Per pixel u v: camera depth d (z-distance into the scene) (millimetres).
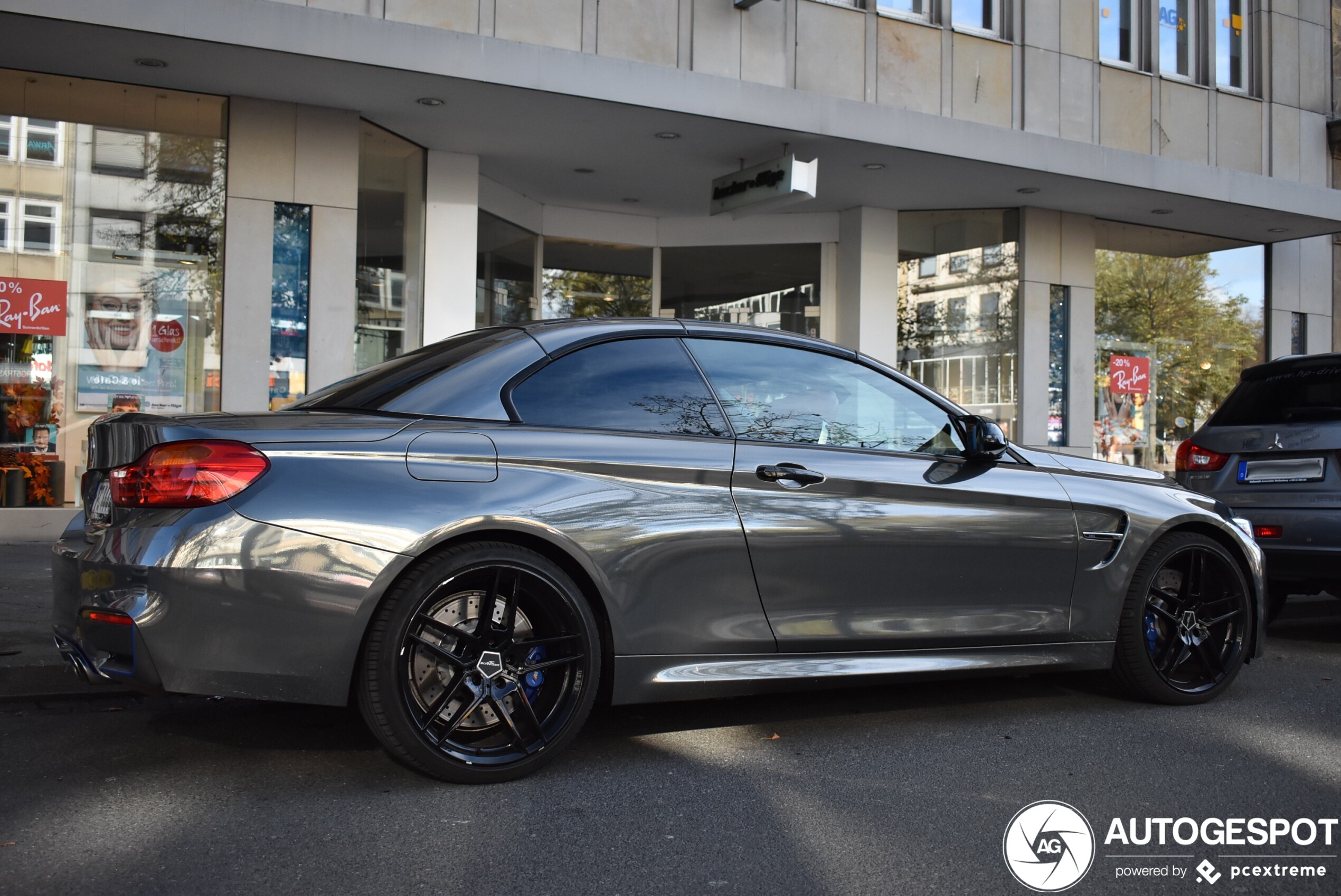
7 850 2715
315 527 3025
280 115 9352
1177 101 13570
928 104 11781
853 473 3850
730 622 3617
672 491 3539
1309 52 14805
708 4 10414
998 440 4090
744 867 2709
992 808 3191
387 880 2576
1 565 7473
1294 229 14047
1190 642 4535
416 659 3201
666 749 3729
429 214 10547
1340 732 4109
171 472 2994
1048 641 4234
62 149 9094
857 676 3801
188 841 2797
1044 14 12508
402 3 9094
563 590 3312
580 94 8891
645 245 13164
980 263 12977
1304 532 5891
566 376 3588
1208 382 14555
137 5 7641
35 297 9094
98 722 3959
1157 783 3451
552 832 2920
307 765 3461
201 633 2932
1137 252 13891
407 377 3525
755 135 9922
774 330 4035
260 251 9328
